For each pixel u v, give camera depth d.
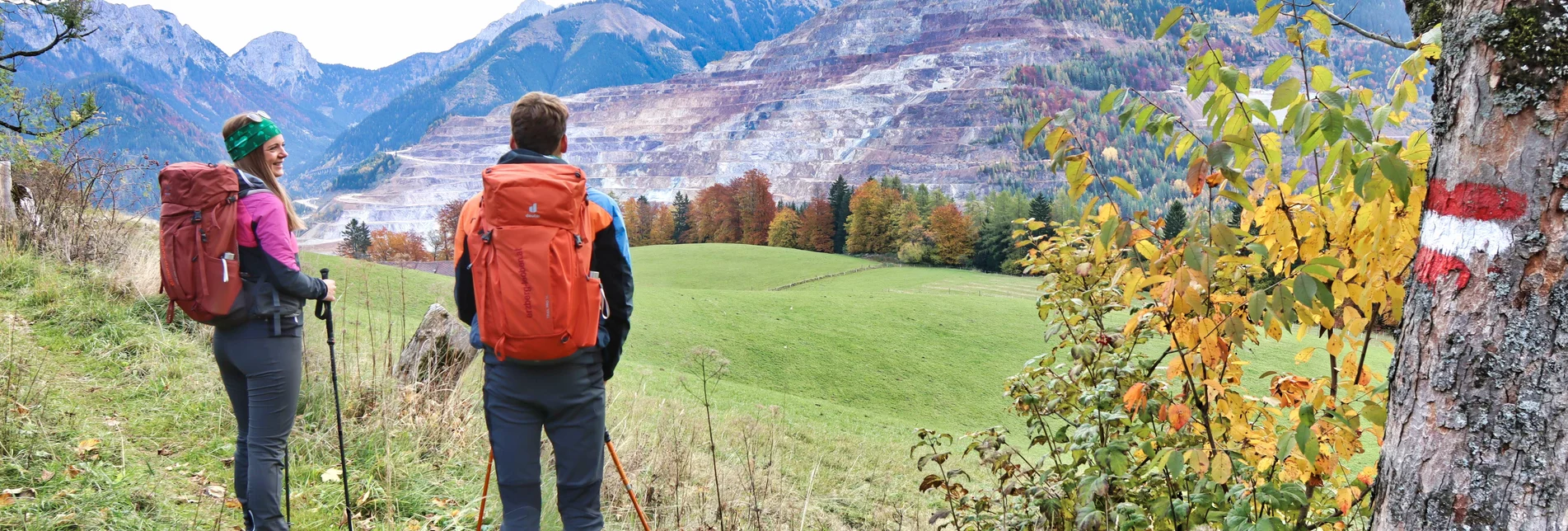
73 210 8.81
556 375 2.36
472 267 2.27
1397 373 1.63
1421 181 2.17
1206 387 2.48
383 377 5.62
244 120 2.80
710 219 123.19
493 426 2.43
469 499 4.21
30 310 6.16
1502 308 1.41
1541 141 1.37
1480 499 1.43
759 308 38.69
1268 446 2.65
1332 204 2.46
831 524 6.37
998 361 33.00
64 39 13.62
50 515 3.11
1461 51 1.50
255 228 2.72
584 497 2.52
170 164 2.74
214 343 2.84
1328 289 2.36
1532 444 1.38
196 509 3.50
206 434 4.38
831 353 32.03
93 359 5.34
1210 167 2.24
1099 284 3.24
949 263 91.06
